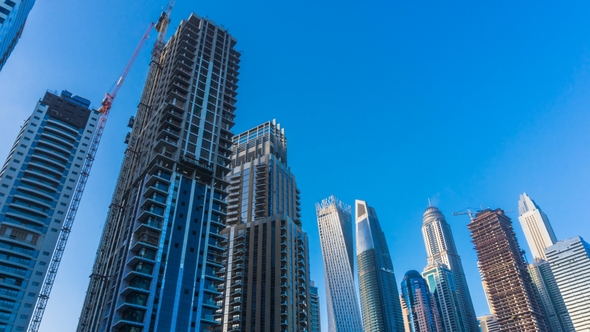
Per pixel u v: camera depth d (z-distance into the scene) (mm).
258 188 191125
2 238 124375
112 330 99375
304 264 168000
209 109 157250
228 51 185750
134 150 156875
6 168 138375
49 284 142750
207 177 139000
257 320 141000
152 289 105750
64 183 146750
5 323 114062
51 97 164625
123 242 120562
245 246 163500
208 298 115438
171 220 119750
